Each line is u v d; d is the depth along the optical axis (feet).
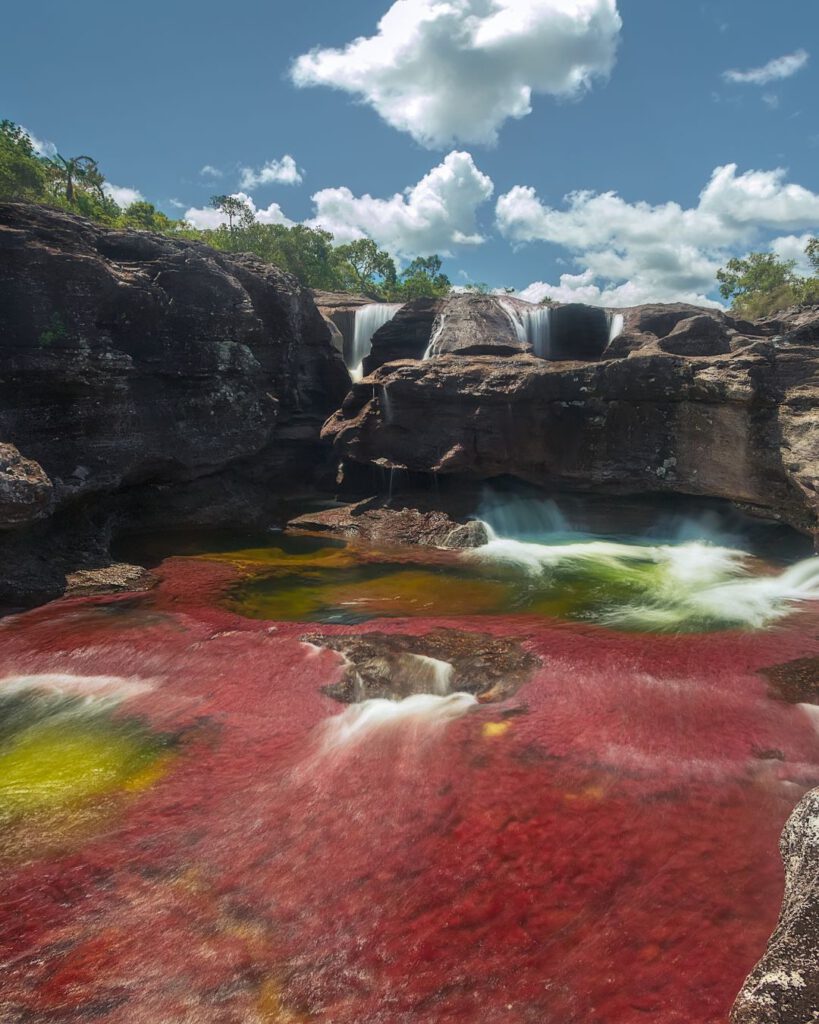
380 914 16.52
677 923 16.01
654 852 18.51
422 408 65.00
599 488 60.54
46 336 47.34
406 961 15.15
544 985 14.44
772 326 80.79
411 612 39.19
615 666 30.17
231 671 30.40
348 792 21.52
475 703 27.53
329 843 19.13
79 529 49.65
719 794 21.08
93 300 50.37
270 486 76.95
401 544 57.06
